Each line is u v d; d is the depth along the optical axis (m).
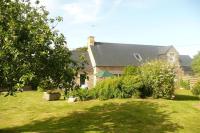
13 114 20.38
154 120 17.25
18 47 11.59
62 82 13.55
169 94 24.84
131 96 24.48
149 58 51.72
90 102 23.23
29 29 12.11
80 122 17.06
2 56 11.16
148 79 24.66
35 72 12.54
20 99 27.45
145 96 24.72
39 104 24.14
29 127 16.45
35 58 12.31
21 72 11.60
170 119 17.53
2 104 24.72
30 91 34.59
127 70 26.78
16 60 11.64
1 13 12.34
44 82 13.40
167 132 15.03
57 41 13.30
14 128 16.31
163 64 25.44
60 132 15.00
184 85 43.72
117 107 20.62
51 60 13.09
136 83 24.05
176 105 21.44
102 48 49.31
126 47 52.38
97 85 25.16
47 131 15.31
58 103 24.12
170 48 53.88
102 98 23.97
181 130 15.46
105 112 19.36
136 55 51.16
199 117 18.44
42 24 13.01
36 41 11.96
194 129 15.80
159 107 20.48
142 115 18.33
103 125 16.23
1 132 15.29
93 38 49.31
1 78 11.95
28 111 21.36
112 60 47.34
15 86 11.30
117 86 24.36
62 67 13.25
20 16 13.21
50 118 18.61
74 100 24.25
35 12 13.58
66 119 17.98
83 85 44.25
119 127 15.80
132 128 15.63
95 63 45.38
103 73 39.09
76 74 13.91
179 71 53.50
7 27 12.00
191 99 26.95
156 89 24.45
